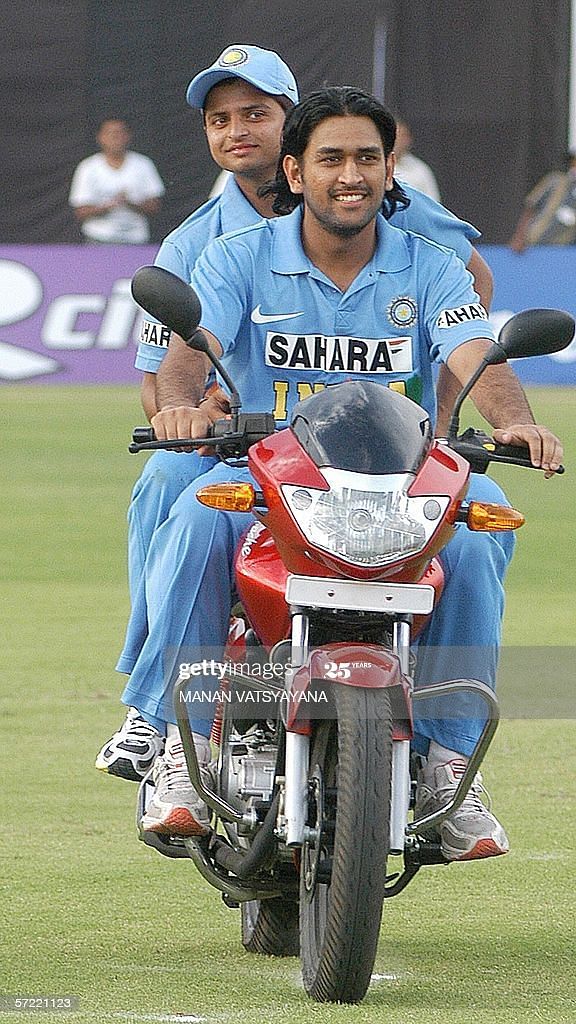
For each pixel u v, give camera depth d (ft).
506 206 274.98
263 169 68.59
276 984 51.83
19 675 101.60
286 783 47.57
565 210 243.81
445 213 67.77
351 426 47.44
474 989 50.83
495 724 47.85
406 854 51.65
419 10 270.46
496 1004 48.96
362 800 45.57
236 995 50.29
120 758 54.70
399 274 55.42
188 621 52.16
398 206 65.26
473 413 203.72
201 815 52.26
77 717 91.97
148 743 54.80
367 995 50.01
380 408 48.19
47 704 94.73
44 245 261.44
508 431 49.34
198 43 267.39
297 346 55.31
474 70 272.92
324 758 48.47
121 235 258.57
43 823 72.69
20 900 61.41
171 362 54.03
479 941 56.75
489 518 47.93
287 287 55.11
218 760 52.75
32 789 78.23
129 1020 46.78
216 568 52.06
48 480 178.91
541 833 71.51
